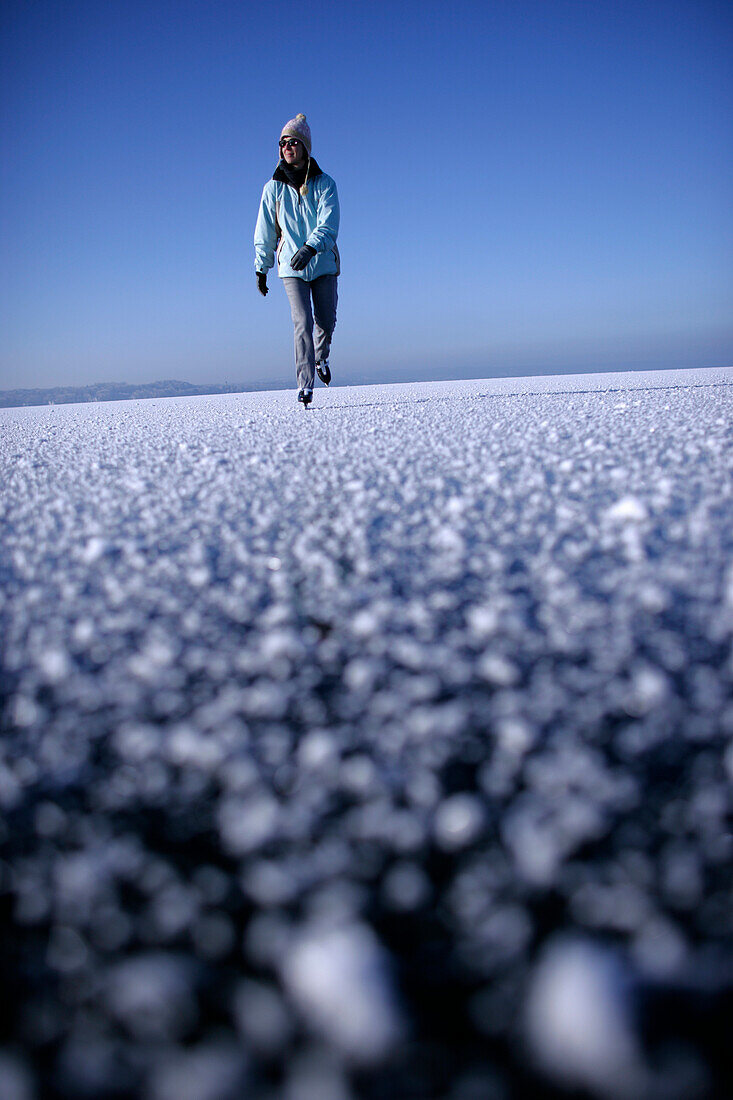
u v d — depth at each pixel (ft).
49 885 1.43
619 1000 1.04
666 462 5.61
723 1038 1.03
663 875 1.36
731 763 1.66
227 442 8.73
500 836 1.50
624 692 2.01
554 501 4.51
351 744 1.86
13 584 3.38
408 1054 1.03
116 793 1.72
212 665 2.34
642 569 3.05
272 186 12.73
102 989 1.18
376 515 4.41
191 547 3.89
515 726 1.82
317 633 2.60
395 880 1.40
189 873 1.46
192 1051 1.07
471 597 2.86
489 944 1.24
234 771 1.74
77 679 2.27
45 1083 1.03
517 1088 0.99
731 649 2.26
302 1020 1.10
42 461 8.00
